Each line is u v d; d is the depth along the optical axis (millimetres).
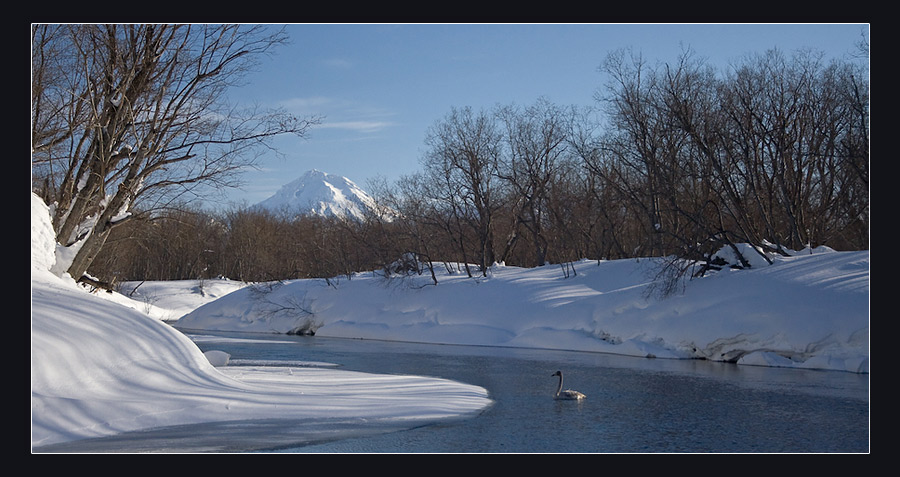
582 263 47688
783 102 43250
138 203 26891
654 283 35469
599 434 16016
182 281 82438
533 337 38062
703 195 44750
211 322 55969
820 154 44656
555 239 56469
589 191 53344
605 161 50531
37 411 14164
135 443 13914
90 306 17734
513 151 55469
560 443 15109
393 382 23172
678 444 15133
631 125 44781
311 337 46594
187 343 19234
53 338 15641
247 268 89938
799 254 36000
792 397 20891
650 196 45219
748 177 42844
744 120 40906
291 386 20656
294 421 16391
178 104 26188
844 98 42594
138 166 25469
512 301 42500
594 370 27359
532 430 16312
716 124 39875
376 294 49188
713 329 30438
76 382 15453
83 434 14312
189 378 17969
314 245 60062
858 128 42875
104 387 15984
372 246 50375
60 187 26281
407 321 45031
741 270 33781
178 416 16047
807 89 43594
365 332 45594
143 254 82625
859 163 42094
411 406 18625
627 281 41688
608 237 53625
